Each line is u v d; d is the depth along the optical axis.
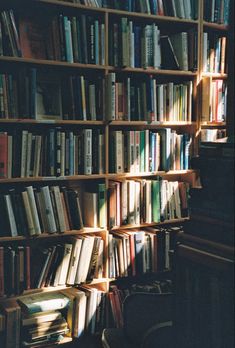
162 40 3.73
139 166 3.58
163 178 4.05
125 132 3.54
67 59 3.26
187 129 3.94
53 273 3.32
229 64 1.80
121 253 3.54
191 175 3.92
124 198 3.53
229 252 1.45
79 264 3.39
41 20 3.38
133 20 3.61
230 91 1.80
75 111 3.35
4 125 3.36
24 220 3.17
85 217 3.57
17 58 3.08
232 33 1.78
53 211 3.27
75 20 3.28
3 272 3.15
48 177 3.22
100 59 3.37
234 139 1.58
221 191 1.51
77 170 3.35
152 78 3.70
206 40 3.80
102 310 3.48
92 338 3.44
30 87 3.15
